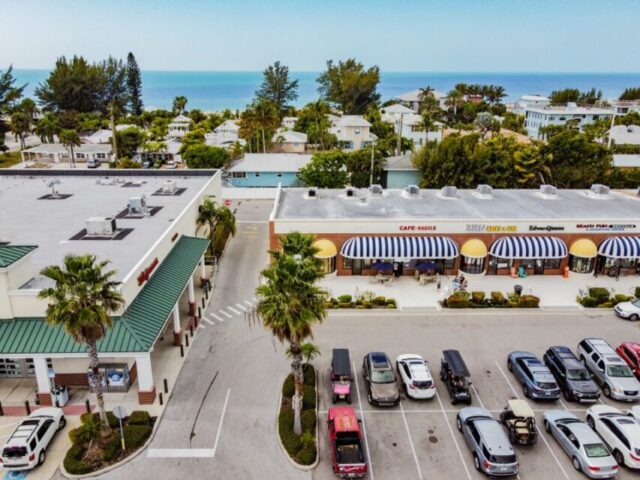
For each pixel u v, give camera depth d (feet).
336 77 622.13
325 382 114.21
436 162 251.60
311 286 87.71
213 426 99.04
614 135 391.04
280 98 627.05
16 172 213.05
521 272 170.60
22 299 101.60
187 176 216.54
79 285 82.79
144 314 108.27
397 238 164.66
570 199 196.75
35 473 87.10
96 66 592.19
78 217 156.35
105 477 86.28
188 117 543.39
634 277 173.06
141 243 134.10
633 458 87.86
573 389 107.04
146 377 102.94
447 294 156.46
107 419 96.89
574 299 155.94
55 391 102.47
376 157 270.46
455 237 167.43
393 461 90.99
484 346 129.18
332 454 89.25
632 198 199.82
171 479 86.22
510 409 96.99
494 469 84.99
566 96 624.59
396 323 140.26
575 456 89.04
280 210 177.27
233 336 132.77
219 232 203.82
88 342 87.35
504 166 251.80
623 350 121.70
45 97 570.46
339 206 182.39
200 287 162.61
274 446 94.27
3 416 100.48
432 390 106.73
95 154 382.83
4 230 143.13
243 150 384.27
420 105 553.23
